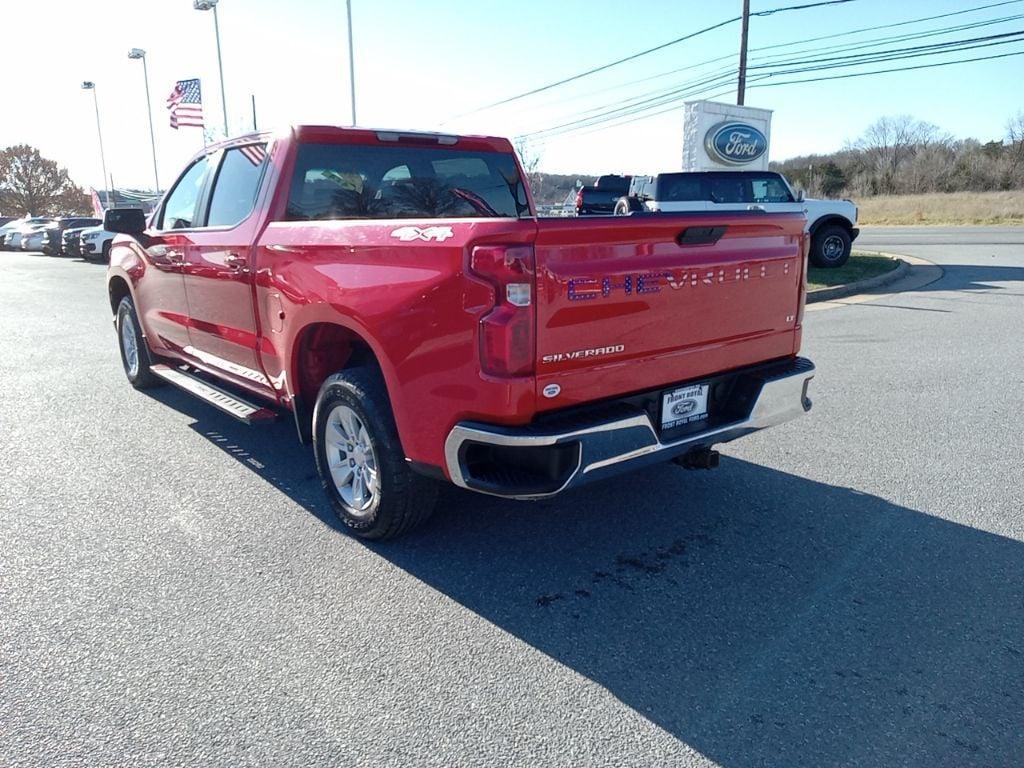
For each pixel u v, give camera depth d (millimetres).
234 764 2436
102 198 47312
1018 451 5227
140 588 3539
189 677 2883
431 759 2455
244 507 4461
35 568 3730
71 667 2945
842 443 5441
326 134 4527
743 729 2582
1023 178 64625
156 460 5270
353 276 3557
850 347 8641
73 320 12031
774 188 14531
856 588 3492
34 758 2461
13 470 5090
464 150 5203
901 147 81875
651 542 3977
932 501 4434
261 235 4336
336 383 3797
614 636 3141
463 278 3035
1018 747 2488
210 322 5152
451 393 3188
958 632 3135
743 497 4531
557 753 2480
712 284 3598
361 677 2881
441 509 4406
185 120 26234
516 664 2955
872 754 2461
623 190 18219
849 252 15469
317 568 3723
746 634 3146
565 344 3109
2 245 40938
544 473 3141
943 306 11406
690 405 3701
